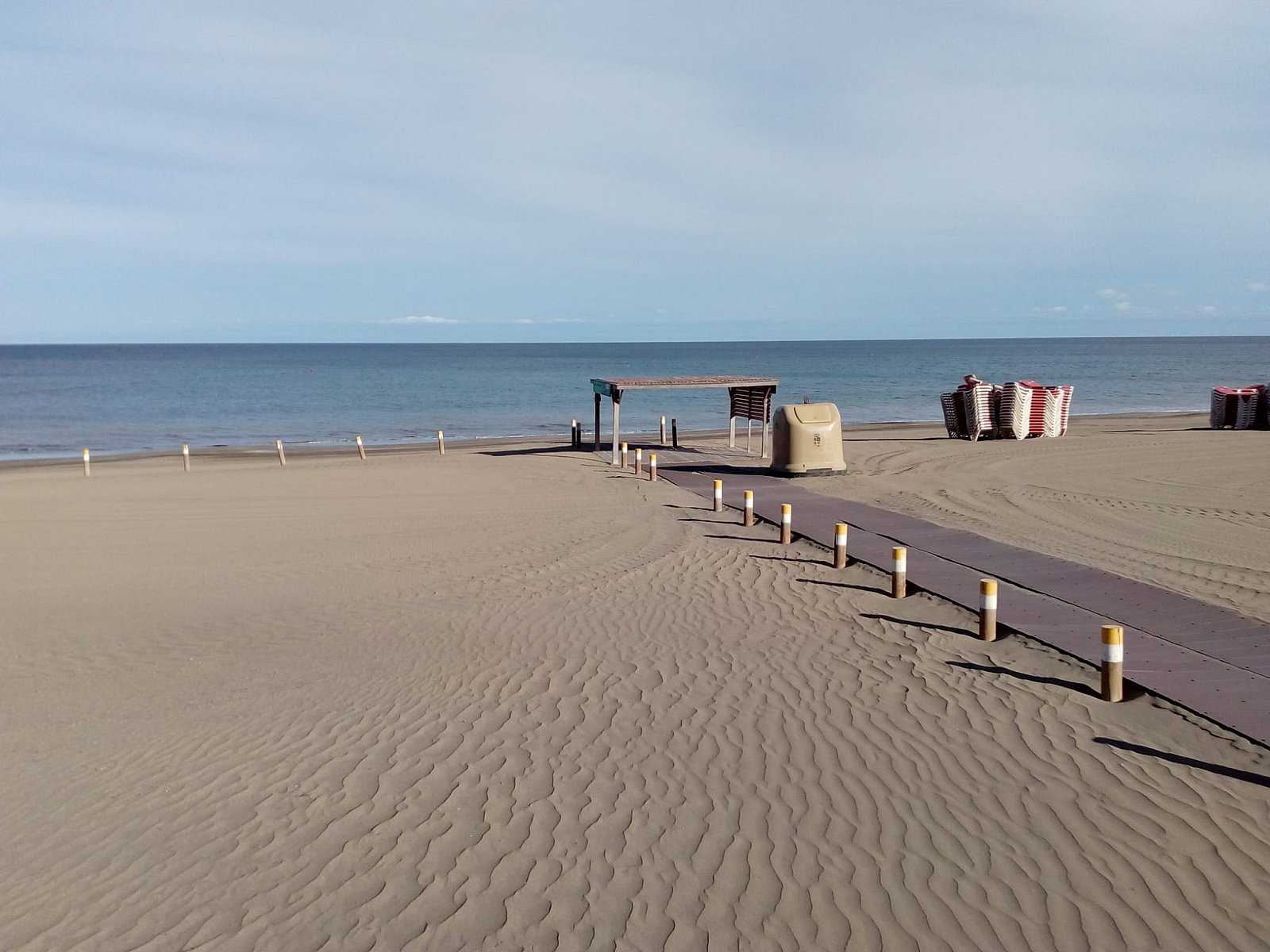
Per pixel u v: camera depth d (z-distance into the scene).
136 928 5.48
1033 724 8.45
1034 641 10.58
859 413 60.97
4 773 7.88
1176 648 10.20
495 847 6.36
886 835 6.45
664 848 6.31
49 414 64.94
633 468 29.36
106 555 17.61
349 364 153.75
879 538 16.77
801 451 26.28
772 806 6.91
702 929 5.37
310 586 14.77
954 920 5.42
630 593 13.54
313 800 7.17
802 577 14.25
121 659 11.21
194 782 7.58
